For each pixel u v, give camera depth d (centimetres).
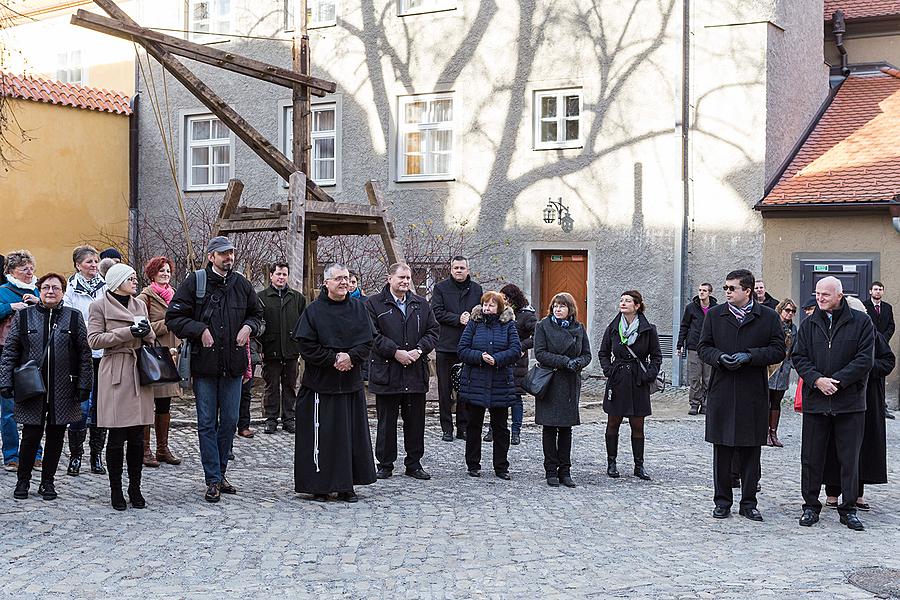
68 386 865
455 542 764
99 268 1028
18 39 2612
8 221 2145
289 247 1401
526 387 1018
